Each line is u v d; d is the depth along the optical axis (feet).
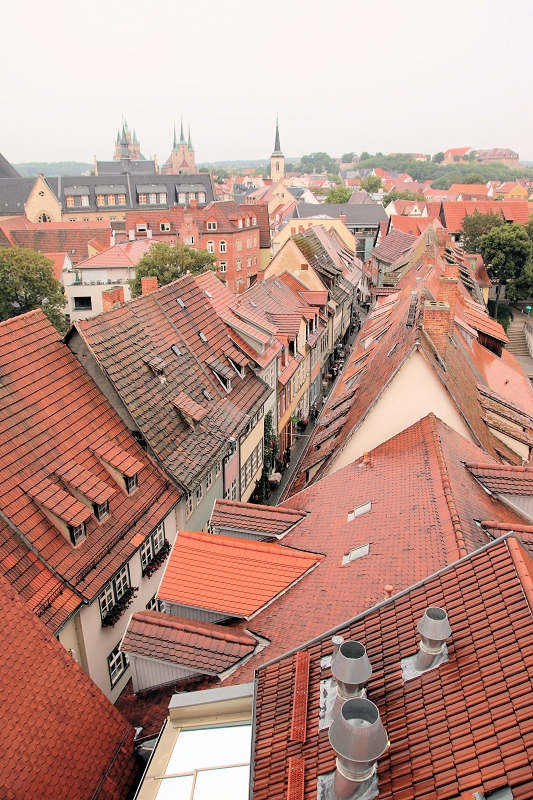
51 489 62.39
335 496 65.62
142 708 50.37
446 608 36.40
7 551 55.83
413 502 54.65
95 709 46.29
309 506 66.85
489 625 33.55
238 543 57.72
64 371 74.79
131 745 46.96
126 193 426.51
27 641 44.91
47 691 44.09
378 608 40.11
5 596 45.52
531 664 30.04
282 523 64.18
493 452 76.02
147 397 84.69
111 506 69.92
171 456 83.05
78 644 60.08
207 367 105.29
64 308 232.94
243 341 120.88
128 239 310.24
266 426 126.21
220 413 100.07
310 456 94.22
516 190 599.57
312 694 37.93
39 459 64.08
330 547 57.21
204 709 41.50
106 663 65.16
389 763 30.09
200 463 87.25
